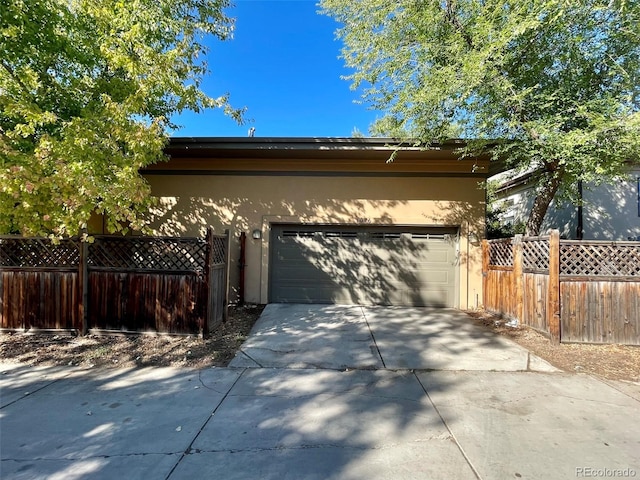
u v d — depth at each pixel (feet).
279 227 28.14
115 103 15.01
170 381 13.52
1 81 15.55
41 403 11.57
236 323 21.86
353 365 15.37
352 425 10.32
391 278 27.61
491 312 24.86
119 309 18.89
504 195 43.73
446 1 20.51
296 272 27.91
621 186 31.40
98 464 8.39
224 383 13.39
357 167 27.73
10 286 18.92
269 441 9.45
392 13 21.08
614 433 9.92
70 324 18.80
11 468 8.21
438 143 24.09
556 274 18.16
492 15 17.97
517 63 19.83
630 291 18.07
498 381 13.71
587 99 19.77
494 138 21.44
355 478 7.97
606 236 31.32
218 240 20.92
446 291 27.45
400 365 15.39
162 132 17.67
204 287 18.83
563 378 14.02
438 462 8.55
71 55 16.66
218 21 21.49
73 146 14.39
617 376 14.25
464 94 18.33
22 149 16.12
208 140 24.88
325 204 27.68
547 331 18.78
